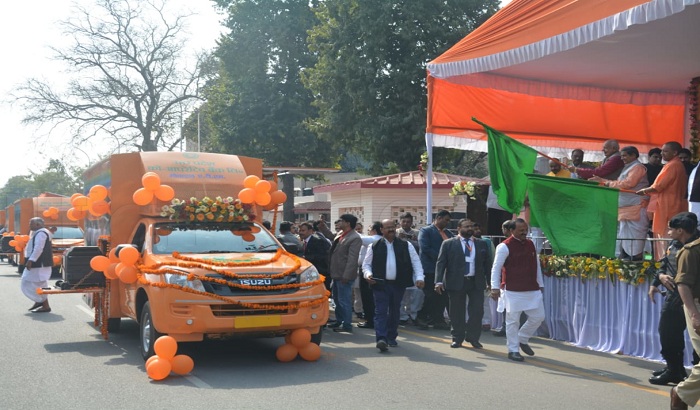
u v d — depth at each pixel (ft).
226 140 125.80
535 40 33.19
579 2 30.91
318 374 27.30
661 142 49.03
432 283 39.55
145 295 30.78
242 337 28.63
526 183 34.01
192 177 34.63
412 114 87.56
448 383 25.61
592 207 30.40
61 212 90.84
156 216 33.71
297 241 41.63
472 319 33.73
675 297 24.47
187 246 31.53
